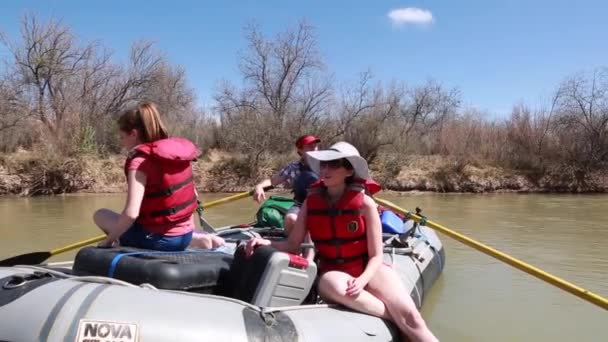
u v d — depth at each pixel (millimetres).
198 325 2482
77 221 10461
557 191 18125
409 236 5164
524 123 19609
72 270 3156
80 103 20484
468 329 4480
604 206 13289
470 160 18688
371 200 3266
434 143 20250
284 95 22969
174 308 2521
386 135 19578
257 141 18828
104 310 2430
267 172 18547
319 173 3502
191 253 3193
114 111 22781
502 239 8508
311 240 3584
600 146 18656
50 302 2459
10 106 19281
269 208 5613
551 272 6355
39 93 20766
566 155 18703
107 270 2891
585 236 8789
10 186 16281
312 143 5074
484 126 20219
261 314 2719
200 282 2973
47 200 14828
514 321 4688
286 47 22859
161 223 3197
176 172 3219
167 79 25016
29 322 2406
